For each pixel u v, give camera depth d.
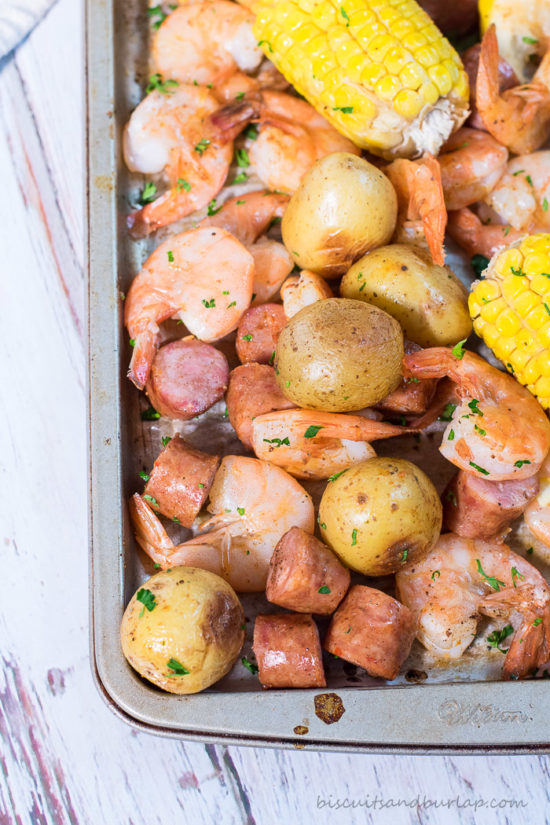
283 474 0.56
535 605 0.54
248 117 0.59
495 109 0.58
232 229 0.59
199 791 0.58
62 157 0.65
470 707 0.53
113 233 0.58
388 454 0.57
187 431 0.58
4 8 0.65
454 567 0.55
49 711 0.59
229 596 0.53
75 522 0.61
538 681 0.53
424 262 0.56
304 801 0.58
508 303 0.55
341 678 0.55
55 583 0.61
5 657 0.60
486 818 0.57
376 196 0.55
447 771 0.58
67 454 0.62
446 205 0.59
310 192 0.56
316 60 0.57
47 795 0.59
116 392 0.56
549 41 0.60
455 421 0.55
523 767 0.58
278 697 0.53
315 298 0.56
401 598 0.55
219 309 0.57
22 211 0.64
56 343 0.63
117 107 0.60
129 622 0.53
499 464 0.54
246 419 0.56
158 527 0.55
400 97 0.56
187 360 0.57
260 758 0.58
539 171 0.59
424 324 0.55
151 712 0.53
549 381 0.54
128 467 0.56
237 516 0.55
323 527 0.54
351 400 0.54
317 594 0.54
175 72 0.61
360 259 0.57
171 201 0.59
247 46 0.61
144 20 0.63
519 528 0.57
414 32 0.57
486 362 0.56
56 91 0.65
